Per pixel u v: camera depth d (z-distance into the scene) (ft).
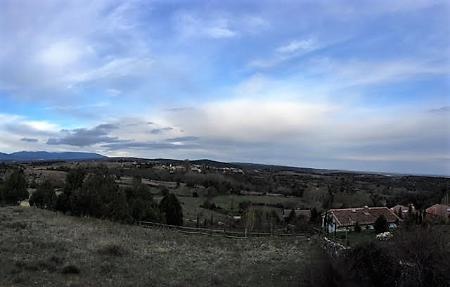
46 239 86.58
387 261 60.64
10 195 174.50
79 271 62.44
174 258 86.12
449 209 183.52
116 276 63.00
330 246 87.51
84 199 150.41
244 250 108.78
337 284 61.21
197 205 273.33
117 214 151.53
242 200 293.23
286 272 79.05
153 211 173.78
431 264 56.80
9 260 63.93
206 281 68.03
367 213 231.09
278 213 254.06
